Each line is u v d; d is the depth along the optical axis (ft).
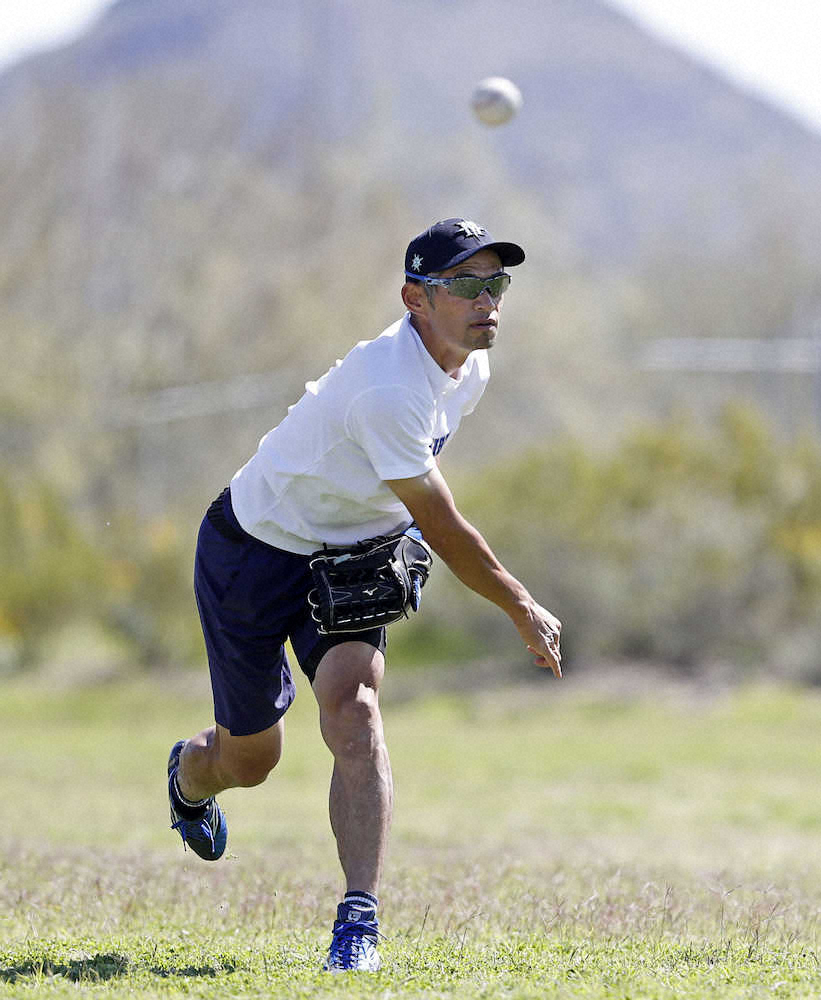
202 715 357.41
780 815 175.73
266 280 627.46
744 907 84.17
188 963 60.29
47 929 72.08
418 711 345.92
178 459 568.41
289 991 51.42
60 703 372.17
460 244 57.21
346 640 60.08
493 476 391.86
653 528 367.45
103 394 590.14
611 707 336.08
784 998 51.24
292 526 61.00
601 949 65.00
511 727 320.09
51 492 436.35
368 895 56.54
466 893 86.48
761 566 362.33
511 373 644.27
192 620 414.62
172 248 652.48
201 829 69.87
